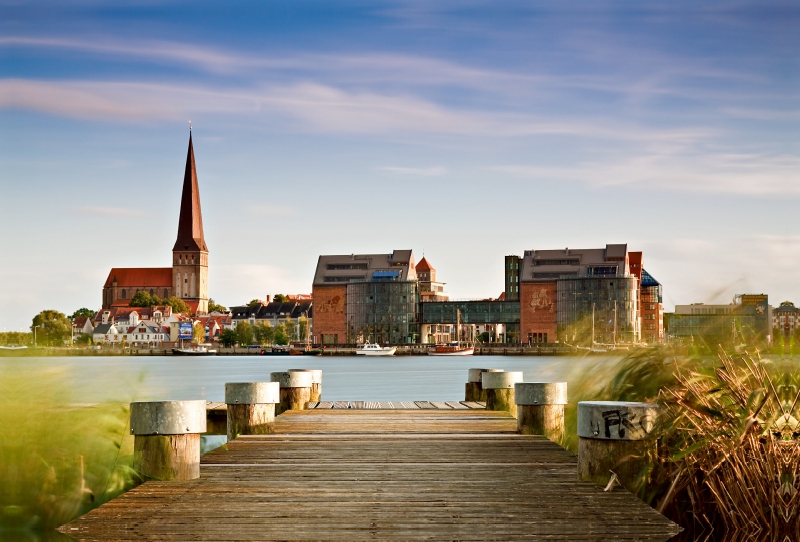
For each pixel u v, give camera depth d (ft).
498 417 58.59
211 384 241.55
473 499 29.48
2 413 34.50
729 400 29.43
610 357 41.37
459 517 26.91
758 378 29.25
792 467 26.50
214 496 30.09
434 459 38.37
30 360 37.17
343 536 24.75
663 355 35.45
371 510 27.91
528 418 47.06
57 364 37.73
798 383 30.58
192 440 33.37
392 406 68.95
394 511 27.76
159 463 32.94
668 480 29.76
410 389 205.87
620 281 631.56
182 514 27.37
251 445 43.24
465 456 39.22
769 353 32.40
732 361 31.32
